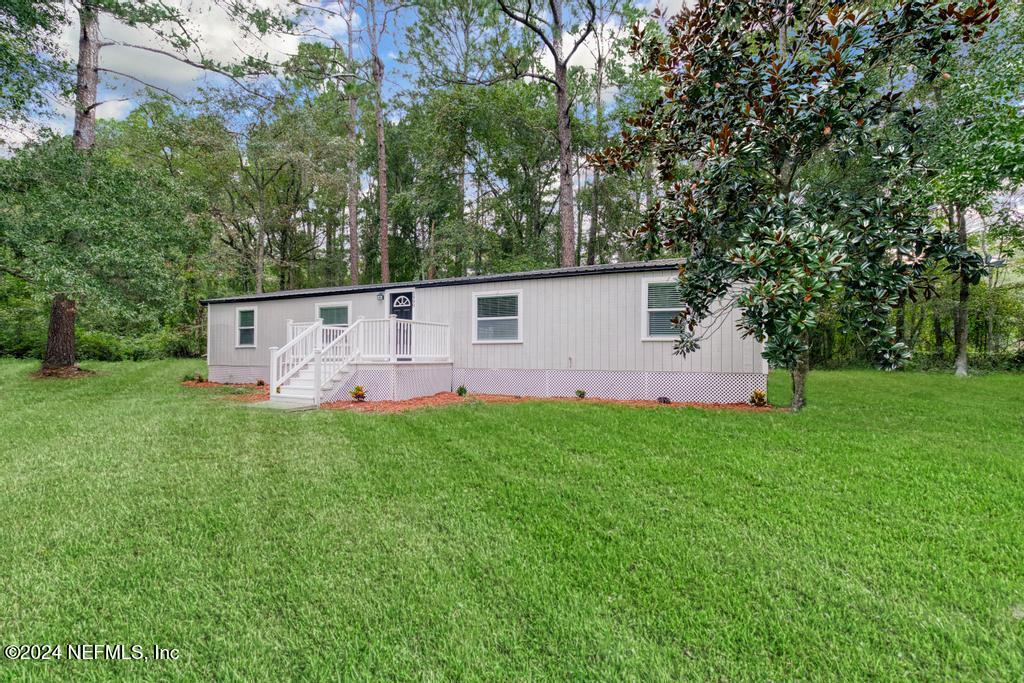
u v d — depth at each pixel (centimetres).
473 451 488
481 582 248
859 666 186
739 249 550
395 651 196
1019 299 1501
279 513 333
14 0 838
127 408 759
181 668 187
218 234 1848
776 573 254
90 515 326
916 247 581
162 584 244
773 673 183
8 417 669
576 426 602
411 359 952
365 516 328
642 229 675
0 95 852
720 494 367
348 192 2298
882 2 736
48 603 228
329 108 2120
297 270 2639
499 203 2125
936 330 1739
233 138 1834
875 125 666
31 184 950
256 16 1192
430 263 2119
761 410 739
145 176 1084
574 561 269
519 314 1000
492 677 181
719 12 646
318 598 232
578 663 189
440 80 1914
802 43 632
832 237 529
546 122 2050
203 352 2234
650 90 1858
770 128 612
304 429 593
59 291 902
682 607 225
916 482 385
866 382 1233
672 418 652
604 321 924
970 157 687
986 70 731
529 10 1719
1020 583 242
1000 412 728
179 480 399
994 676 181
